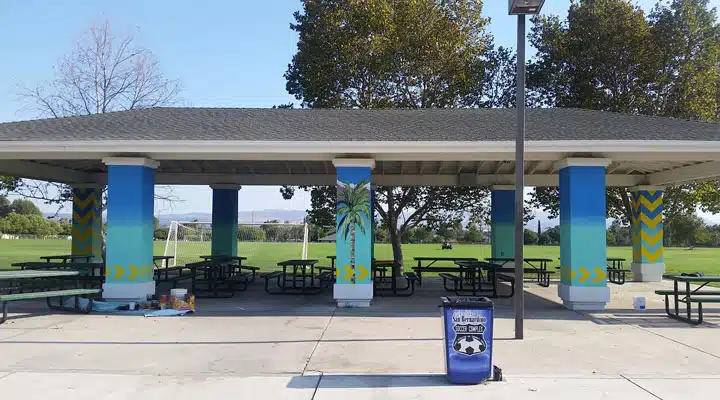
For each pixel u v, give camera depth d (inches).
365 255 462.9
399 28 813.2
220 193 701.3
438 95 871.7
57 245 1690.5
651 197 726.5
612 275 738.2
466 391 231.6
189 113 571.2
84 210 691.4
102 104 902.4
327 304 491.8
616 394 227.9
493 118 537.0
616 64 880.9
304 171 681.6
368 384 241.6
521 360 284.0
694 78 850.1
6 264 930.1
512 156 456.8
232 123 511.8
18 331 360.8
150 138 442.0
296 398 223.1
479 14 885.8
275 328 373.7
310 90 866.8
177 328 373.4
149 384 241.6
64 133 459.8
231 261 635.5
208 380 248.1
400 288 608.4
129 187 454.9
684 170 614.2
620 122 501.0
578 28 900.6
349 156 461.1
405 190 853.2
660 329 372.5
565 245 462.0
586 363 278.7
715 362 281.7
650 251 727.7
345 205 461.7
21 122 513.0
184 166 632.4
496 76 943.0
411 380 247.6
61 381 245.4
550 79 943.7
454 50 834.8
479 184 690.8
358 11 807.7
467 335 242.2
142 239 457.1
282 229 1393.9
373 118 546.3
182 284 665.0
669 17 858.1
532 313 442.3
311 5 866.8
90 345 319.6
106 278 454.3
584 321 403.9
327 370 265.1
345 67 832.3
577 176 447.8
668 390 233.5
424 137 448.1
